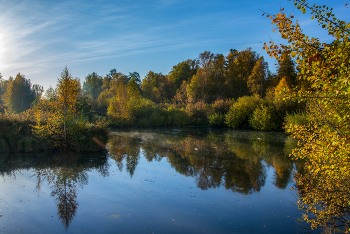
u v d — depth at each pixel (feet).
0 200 24.06
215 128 107.65
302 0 11.66
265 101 99.71
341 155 12.01
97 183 30.09
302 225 19.57
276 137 74.95
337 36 10.57
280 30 12.39
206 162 41.60
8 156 43.27
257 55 157.07
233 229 19.01
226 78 155.22
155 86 193.26
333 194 17.01
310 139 13.44
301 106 86.53
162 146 58.13
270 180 31.73
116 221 20.21
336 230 17.52
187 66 202.49
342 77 10.28
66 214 21.38
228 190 28.04
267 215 21.58
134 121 113.09
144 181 31.09
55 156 44.14
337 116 12.69
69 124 50.85
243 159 43.91
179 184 30.01
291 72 120.37
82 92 232.73
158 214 21.65
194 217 21.13
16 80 165.48
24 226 19.06
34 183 29.53
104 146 53.83
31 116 58.65
